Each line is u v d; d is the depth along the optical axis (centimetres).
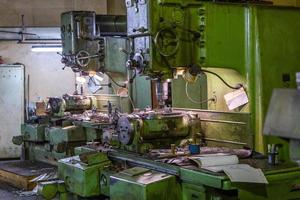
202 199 271
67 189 363
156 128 337
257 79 322
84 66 562
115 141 364
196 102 380
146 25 312
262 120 318
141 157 318
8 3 718
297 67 334
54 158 575
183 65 321
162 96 414
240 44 330
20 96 754
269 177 265
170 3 313
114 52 571
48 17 727
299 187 282
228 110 345
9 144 755
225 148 330
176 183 287
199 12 321
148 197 274
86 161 343
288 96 126
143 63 317
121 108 568
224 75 343
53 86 770
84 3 727
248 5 325
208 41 322
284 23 330
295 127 123
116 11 742
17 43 752
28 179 521
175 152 321
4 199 502
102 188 339
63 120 574
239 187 257
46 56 765
